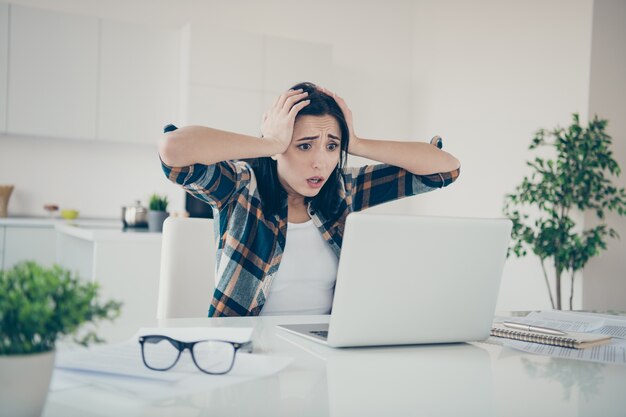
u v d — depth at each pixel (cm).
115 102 487
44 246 449
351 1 596
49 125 468
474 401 79
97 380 79
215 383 80
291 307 166
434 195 570
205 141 149
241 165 170
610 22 416
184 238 169
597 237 372
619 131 418
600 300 412
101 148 519
